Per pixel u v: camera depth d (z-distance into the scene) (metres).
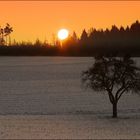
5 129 77.94
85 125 82.75
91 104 113.94
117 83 95.81
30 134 73.44
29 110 103.56
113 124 84.00
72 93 137.62
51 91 144.62
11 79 197.25
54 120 88.31
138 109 105.38
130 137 70.88
